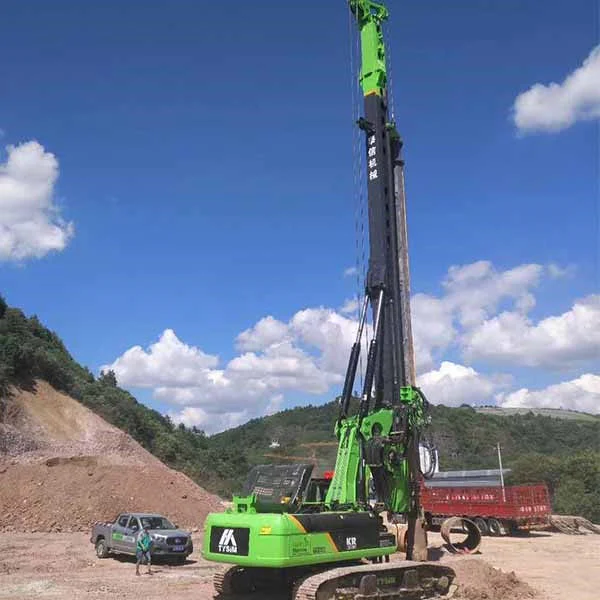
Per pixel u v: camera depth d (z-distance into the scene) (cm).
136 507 3306
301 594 1179
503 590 1537
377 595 1285
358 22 1975
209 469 6638
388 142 1862
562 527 3366
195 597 1491
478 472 3856
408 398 1653
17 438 3822
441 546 2517
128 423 5569
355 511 1398
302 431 11369
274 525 1229
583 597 1533
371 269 1752
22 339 4947
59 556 2222
